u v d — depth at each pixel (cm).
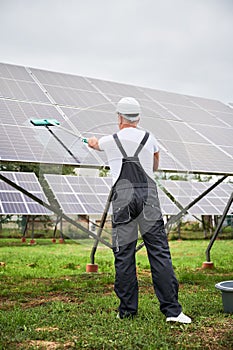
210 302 548
